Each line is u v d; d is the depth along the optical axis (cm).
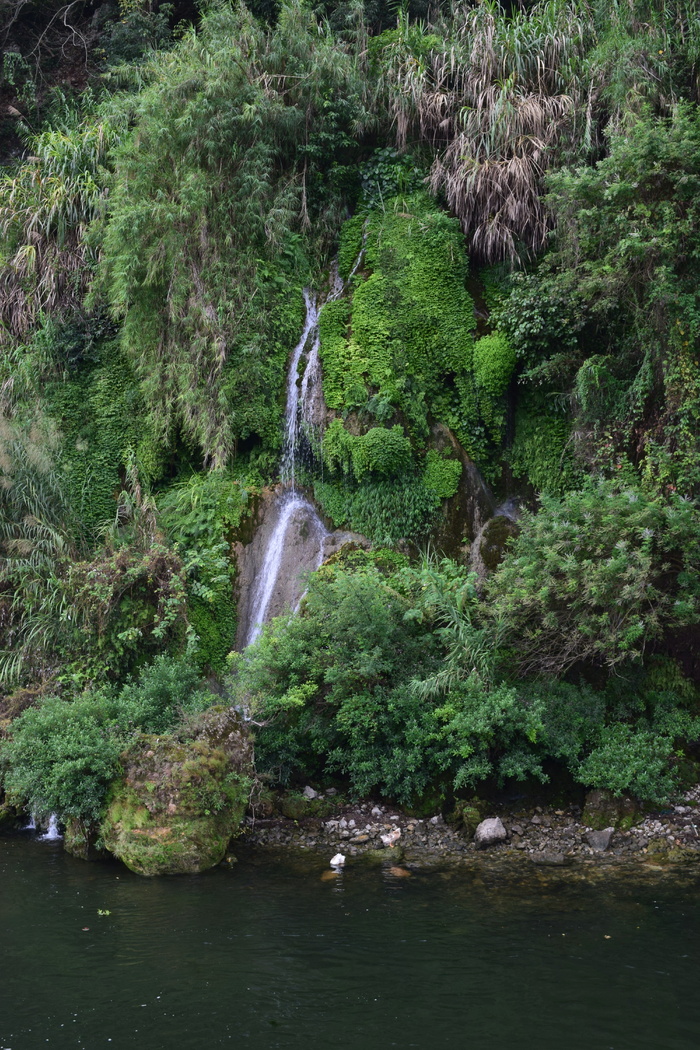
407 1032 460
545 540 881
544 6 1359
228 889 679
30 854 783
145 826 735
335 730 898
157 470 1248
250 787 812
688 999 492
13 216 1377
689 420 956
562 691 902
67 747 769
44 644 1021
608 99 1181
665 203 948
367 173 1340
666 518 861
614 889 668
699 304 963
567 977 519
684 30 1130
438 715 845
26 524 1113
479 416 1186
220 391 1163
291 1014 480
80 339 1320
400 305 1202
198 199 1174
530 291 1151
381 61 1394
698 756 900
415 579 979
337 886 684
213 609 1054
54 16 1836
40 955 555
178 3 1775
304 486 1180
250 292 1220
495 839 781
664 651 935
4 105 1809
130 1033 462
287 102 1351
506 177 1199
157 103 1205
